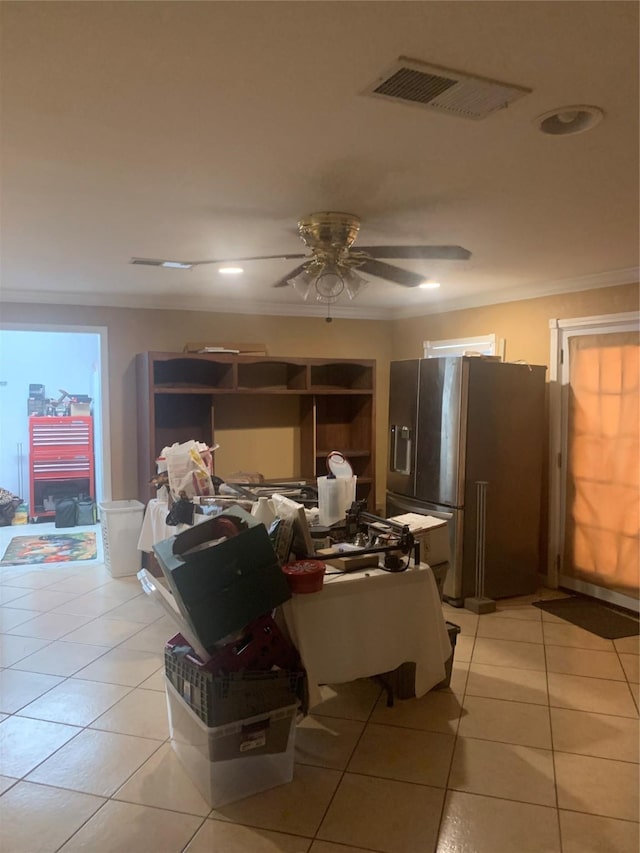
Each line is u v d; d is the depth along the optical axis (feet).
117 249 10.77
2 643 11.87
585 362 14.03
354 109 5.48
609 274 13.03
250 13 4.05
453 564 13.84
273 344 18.42
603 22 4.16
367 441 18.17
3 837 6.71
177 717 8.09
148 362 15.39
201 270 12.70
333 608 8.03
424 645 8.84
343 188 7.57
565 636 12.26
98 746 8.45
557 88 5.09
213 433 16.75
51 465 22.95
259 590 7.25
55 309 15.92
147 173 7.06
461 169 6.97
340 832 6.81
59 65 4.72
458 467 13.66
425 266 12.40
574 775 7.83
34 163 6.75
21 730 8.86
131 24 4.17
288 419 18.69
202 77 4.92
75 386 24.50
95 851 6.52
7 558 17.79
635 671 10.74
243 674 7.30
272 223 9.09
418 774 7.85
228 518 7.59
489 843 6.64
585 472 14.23
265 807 7.22
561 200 8.06
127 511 15.89
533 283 14.32
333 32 4.28
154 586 7.98
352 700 9.76
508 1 3.92
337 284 8.89
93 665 10.94
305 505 10.61
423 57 4.63
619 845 6.61
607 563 13.87
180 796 7.40
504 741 8.61
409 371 15.10
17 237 9.95
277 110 5.51
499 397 13.96
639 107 5.44
